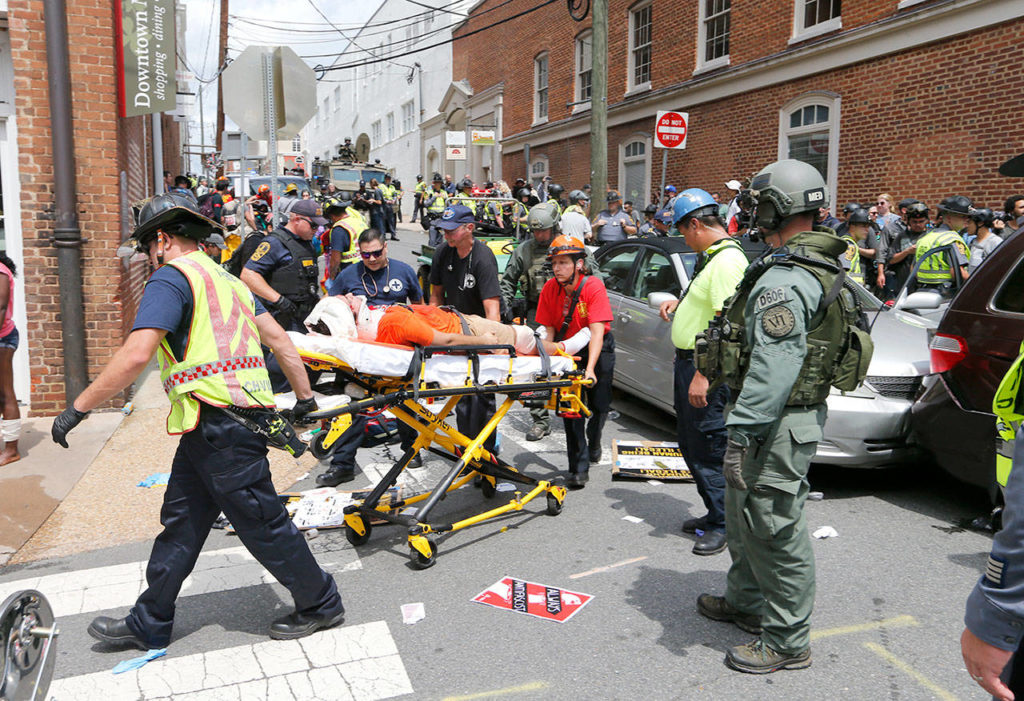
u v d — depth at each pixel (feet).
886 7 36.83
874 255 31.40
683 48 52.49
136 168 30.60
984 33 32.58
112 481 17.97
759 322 9.16
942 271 25.79
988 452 13.92
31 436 21.04
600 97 42.52
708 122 50.62
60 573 13.47
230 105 24.54
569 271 16.44
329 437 12.72
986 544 14.07
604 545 14.42
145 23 23.02
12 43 21.56
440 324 14.01
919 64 35.58
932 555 13.61
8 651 7.43
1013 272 13.99
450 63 103.91
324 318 13.25
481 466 15.57
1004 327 13.71
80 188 22.52
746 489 9.27
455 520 15.80
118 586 12.94
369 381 13.28
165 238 10.23
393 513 14.53
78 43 22.08
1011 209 28.81
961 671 10.12
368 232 19.16
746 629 11.20
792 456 9.46
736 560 10.95
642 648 10.82
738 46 47.24
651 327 21.21
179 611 12.13
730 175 48.91
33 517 15.87
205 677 10.24
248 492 10.32
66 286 22.36
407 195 124.16
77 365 22.70
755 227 10.52
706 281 13.11
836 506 16.03
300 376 11.11
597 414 18.54
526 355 15.17
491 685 9.99
